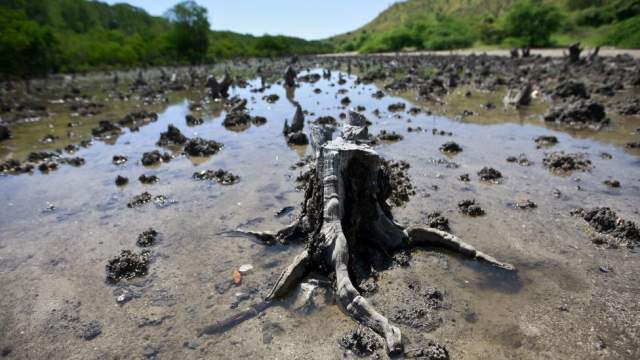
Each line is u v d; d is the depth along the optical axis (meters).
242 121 24.48
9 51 56.62
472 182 13.69
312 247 8.77
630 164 14.92
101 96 40.69
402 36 108.56
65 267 9.55
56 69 67.12
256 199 12.88
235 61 97.62
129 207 12.73
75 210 12.74
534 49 74.69
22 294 8.62
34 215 12.52
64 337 7.35
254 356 6.66
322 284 8.23
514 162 15.58
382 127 22.00
